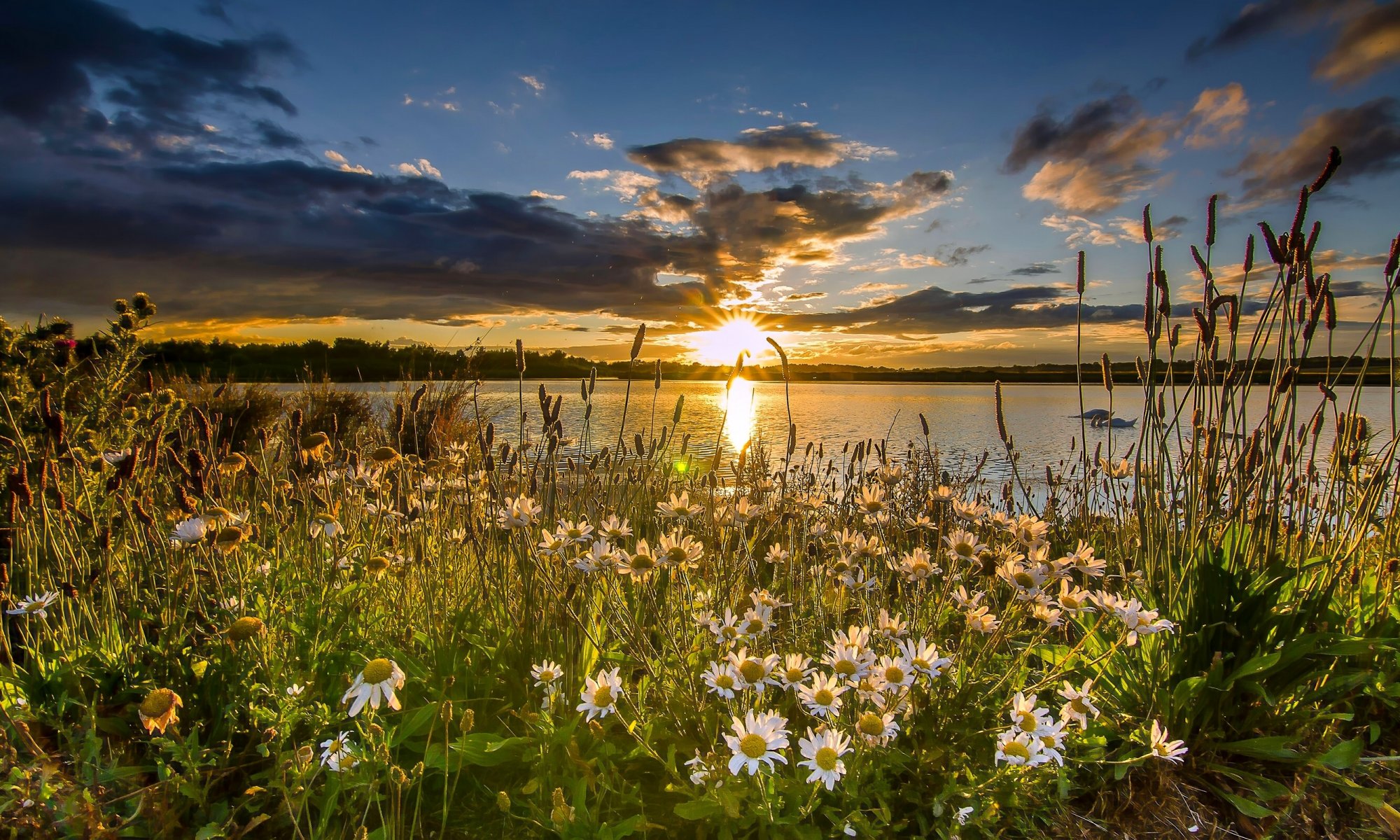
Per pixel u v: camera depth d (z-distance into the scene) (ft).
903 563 8.27
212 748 6.30
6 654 7.49
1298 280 8.07
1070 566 7.45
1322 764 6.61
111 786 5.71
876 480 12.32
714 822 5.79
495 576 8.95
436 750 6.09
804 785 5.78
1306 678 7.35
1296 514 9.60
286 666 6.79
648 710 6.84
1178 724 7.22
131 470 7.35
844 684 6.14
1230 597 7.74
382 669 5.03
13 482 7.01
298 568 8.51
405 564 8.75
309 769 5.35
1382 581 8.94
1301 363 8.20
